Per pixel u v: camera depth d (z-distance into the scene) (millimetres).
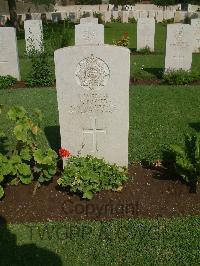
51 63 3771
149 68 4348
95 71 1575
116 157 1741
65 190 1630
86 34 3947
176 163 1633
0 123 2490
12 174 1609
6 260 1258
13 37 3568
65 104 1636
